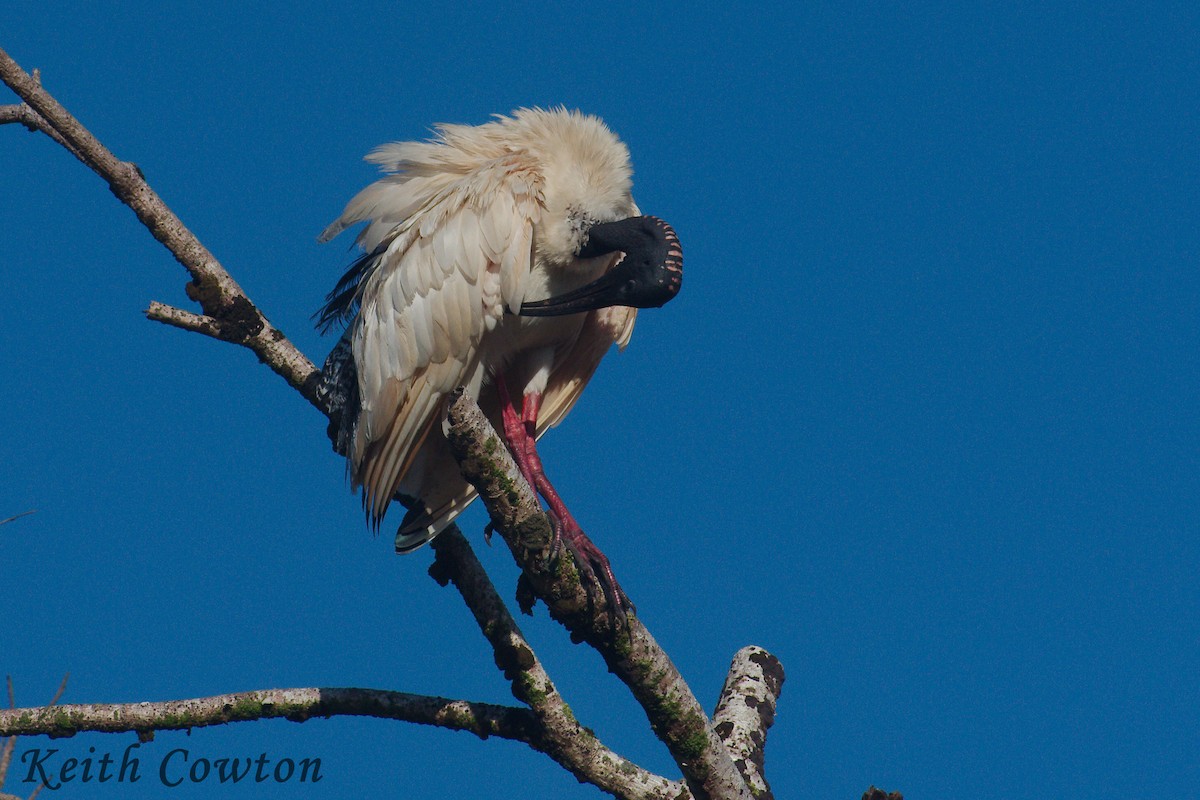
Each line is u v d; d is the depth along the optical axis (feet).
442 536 32.63
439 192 36.01
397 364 34.99
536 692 29.48
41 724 30.50
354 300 37.60
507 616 30.68
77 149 34.68
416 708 30.09
